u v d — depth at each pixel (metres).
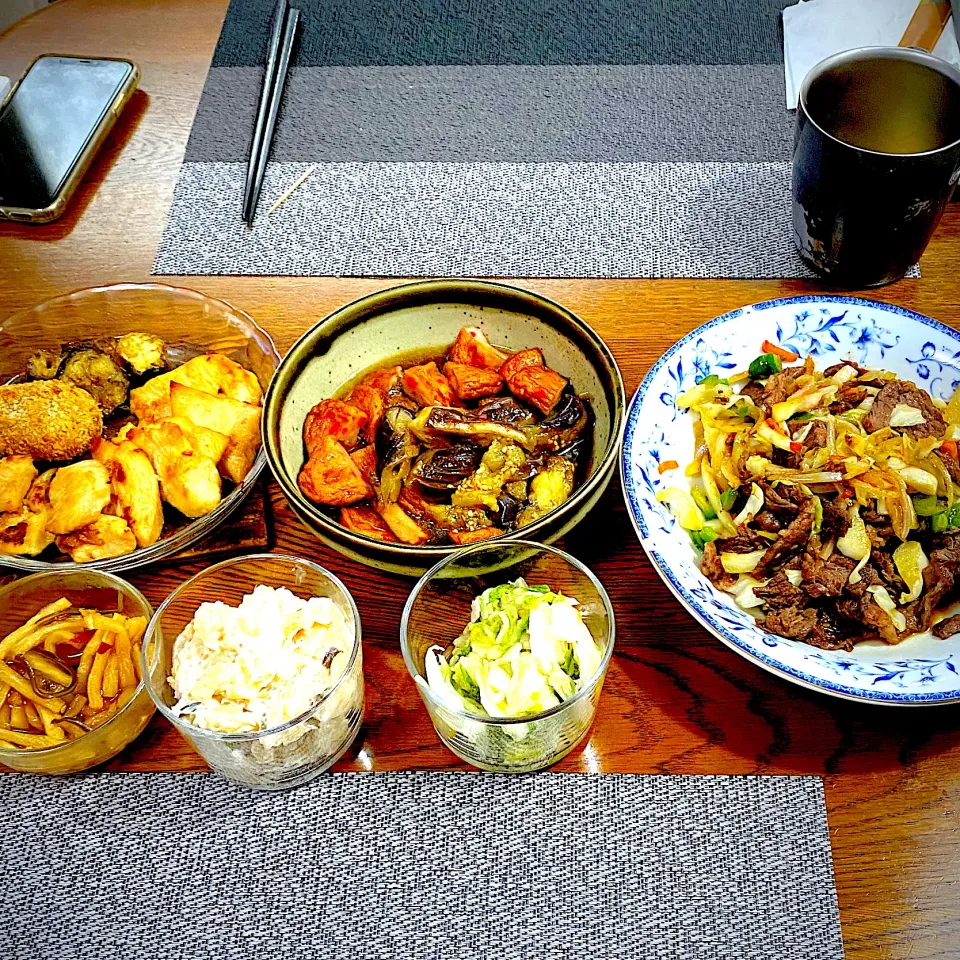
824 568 0.52
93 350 0.62
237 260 0.69
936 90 0.60
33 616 0.53
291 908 0.47
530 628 0.48
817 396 0.57
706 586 0.52
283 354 0.64
